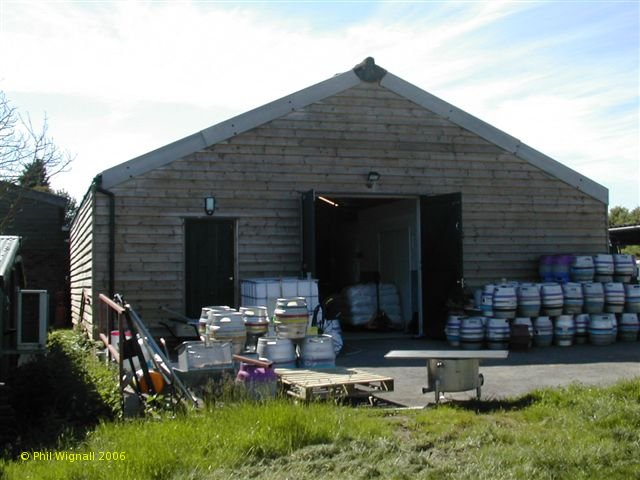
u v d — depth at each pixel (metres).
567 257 14.08
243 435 5.89
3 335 7.77
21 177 18.95
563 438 6.17
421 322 14.45
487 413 7.23
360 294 15.38
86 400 7.45
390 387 7.94
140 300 12.47
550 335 12.84
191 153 12.88
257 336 9.66
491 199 14.62
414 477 5.26
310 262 12.79
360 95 13.95
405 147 14.15
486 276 14.48
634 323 13.52
